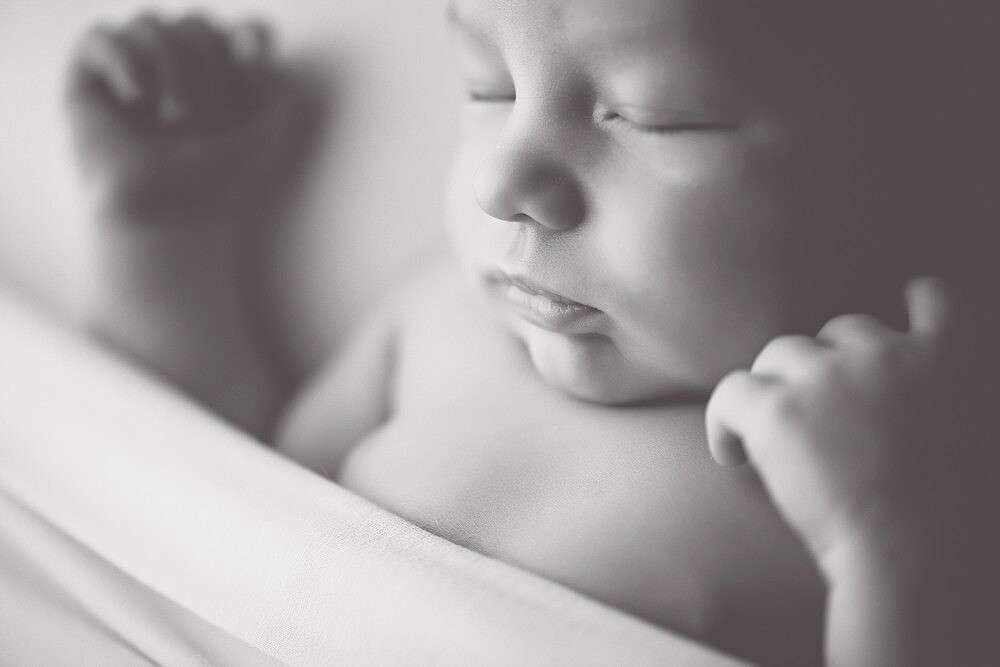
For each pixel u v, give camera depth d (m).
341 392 0.38
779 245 0.28
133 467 0.31
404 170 0.39
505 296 0.31
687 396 0.30
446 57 0.37
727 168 0.27
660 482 0.29
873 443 0.26
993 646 0.26
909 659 0.26
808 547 0.27
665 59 0.27
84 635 0.30
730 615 0.28
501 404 0.31
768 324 0.28
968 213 0.29
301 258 0.41
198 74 0.41
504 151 0.28
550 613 0.25
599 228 0.28
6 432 0.33
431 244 0.38
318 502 0.29
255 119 0.41
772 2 0.26
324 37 0.40
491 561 0.27
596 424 0.30
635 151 0.28
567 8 0.27
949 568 0.26
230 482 0.29
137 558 0.30
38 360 0.35
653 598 0.28
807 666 0.28
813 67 0.27
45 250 0.43
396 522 0.28
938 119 0.28
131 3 0.43
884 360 0.27
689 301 0.28
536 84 0.28
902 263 0.29
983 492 0.27
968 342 0.27
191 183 0.41
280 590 0.27
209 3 0.43
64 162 0.42
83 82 0.41
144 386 0.34
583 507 0.29
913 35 0.28
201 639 0.29
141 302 0.41
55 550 0.32
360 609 0.27
